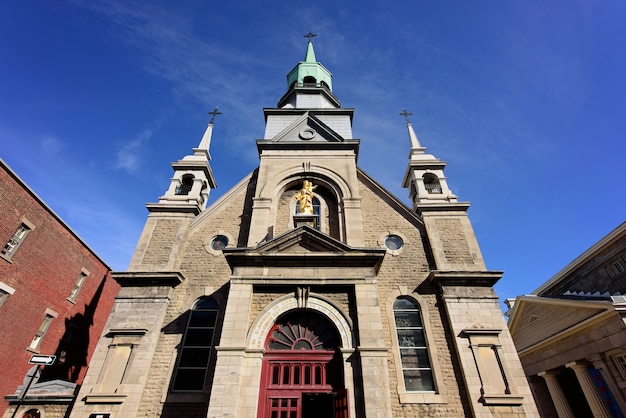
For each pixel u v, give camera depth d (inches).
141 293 558.6
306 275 522.6
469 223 645.9
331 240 544.1
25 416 519.2
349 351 463.5
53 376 841.5
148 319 533.3
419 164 749.3
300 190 701.9
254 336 477.7
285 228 645.3
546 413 784.3
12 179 737.6
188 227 644.1
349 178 696.4
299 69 1135.0
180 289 577.3
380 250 530.9
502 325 526.3
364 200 701.9
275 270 528.1
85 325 965.2
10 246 745.0
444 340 526.9
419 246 631.2
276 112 922.1
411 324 549.0
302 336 495.2
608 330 601.6
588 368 675.4
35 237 799.7
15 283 746.8
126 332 515.2
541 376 788.0
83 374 946.7
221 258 614.5
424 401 478.3
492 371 488.7
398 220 668.1
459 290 560.1
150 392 484.7
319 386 460.4
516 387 474.9
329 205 682.2
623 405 584.4
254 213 645.3
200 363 513.0
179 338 528.4
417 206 678.5
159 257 604.4
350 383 439.5
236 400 423.2
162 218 652.1
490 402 461.7
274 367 472.7
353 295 513.3
